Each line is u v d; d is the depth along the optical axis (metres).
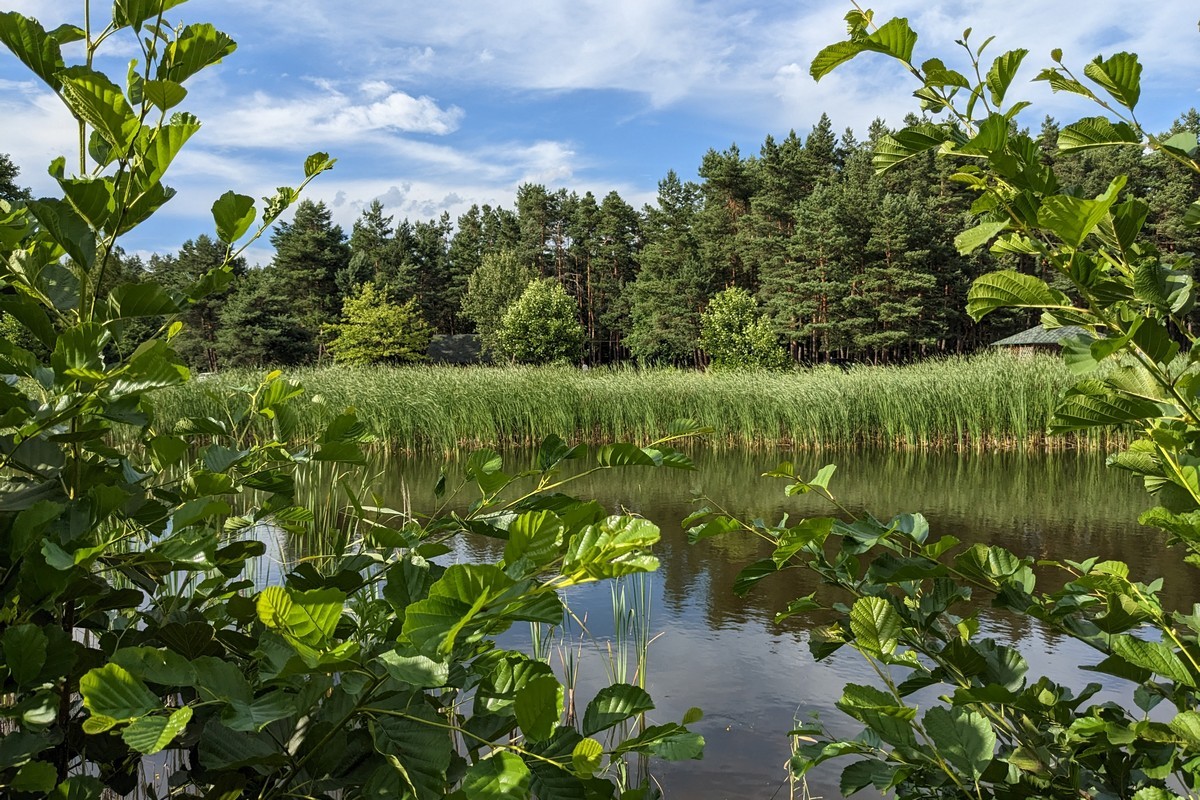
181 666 0.72
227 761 0.86
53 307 1.05
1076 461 11.60
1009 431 13.27
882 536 1.21
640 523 0.62
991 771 1.08
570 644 3.90
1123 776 1.10
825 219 38.59
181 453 1.16
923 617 1.25
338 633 1.18
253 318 40.31
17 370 1.04
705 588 4.89
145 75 1.11
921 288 37.69
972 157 1.08
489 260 51.50
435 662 0.63
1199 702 1.07
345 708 0.88
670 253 47.00
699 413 14.13
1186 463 1.04
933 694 3.15
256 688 0.85
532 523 0.61
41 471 1.06
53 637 0.94
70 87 0.94
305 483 6.30
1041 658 3.56
